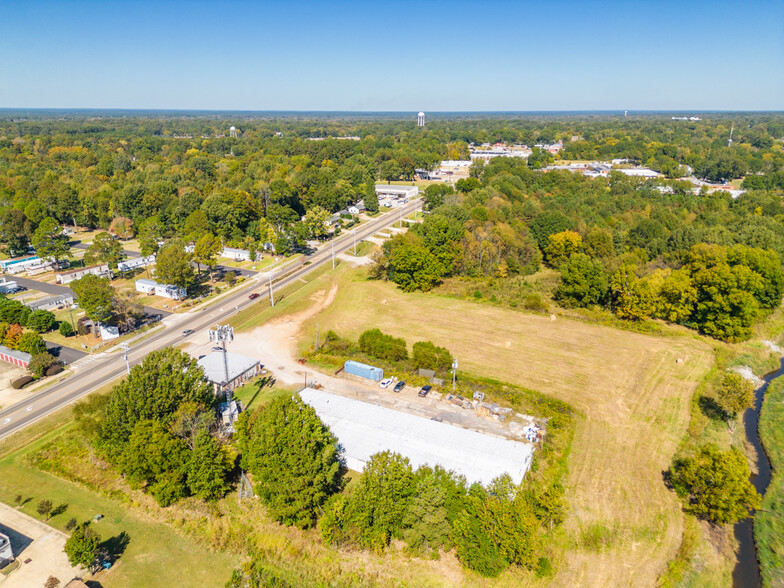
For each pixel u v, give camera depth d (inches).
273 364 3474.4
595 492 2262.6
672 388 3159.5
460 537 1881.2
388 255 5260.8
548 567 1868.8
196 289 4965.6
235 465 2368.4
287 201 7490.2
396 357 3405.5
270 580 1802.4
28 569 1839.3
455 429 2566.4
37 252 5575.8
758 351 3759.8
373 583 1818.4
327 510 2022.6
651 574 1868.8
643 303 4069.9
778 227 5890.8
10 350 3484.3
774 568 1900.8
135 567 1861.5
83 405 2573.8
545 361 3484.3
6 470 2380.7
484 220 6294.3
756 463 2556.6
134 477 2102.6
